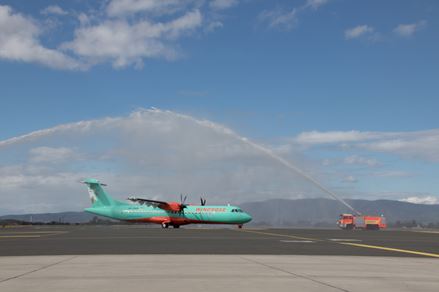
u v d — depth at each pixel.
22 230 69.75
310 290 11.64
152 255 22.12
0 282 12.84
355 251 26.09
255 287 12.06
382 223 94.06
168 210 83.94
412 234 56.31
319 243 33.84
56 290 11.45
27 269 16.05
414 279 13.99
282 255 22.56
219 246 29.27
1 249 26.47
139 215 86.12
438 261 20.34
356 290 11.72
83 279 13.45
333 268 16.75
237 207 82.81
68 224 141.88
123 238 39.91
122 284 12.48
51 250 25.61
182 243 32.41
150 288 11.80
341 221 95.25
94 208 89.19
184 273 14.89
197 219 82.44
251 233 54.47
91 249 26.34
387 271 16.06
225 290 11.53
